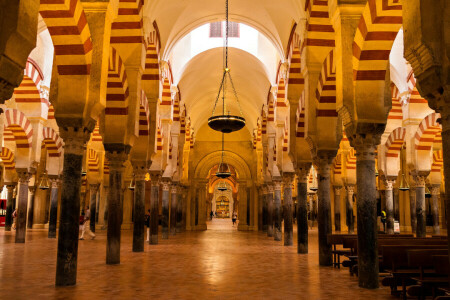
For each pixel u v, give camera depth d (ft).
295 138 36.96
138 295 17.10
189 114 73.67
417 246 18.85
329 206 28.19
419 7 12.91
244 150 87.76
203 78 65.10
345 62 21.25
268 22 41.73
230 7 41.70
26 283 19.42
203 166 87.71
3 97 13.16
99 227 70.64
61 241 19.02
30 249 34.42
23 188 41.68
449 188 11.98
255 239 53.36
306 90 30.37
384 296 17.67
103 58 20.61
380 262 21.59
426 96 13.15
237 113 85.25
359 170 20.52
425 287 16.57
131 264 26.61
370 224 19.89
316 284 20.22
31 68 43.34
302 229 34.68
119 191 27.40
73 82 19.95
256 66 57.41
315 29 29.73
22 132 42.29
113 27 29.71
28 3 13.53
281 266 26.50
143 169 35.86
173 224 62.85
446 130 12.32
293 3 33.63
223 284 19.89
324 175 28.68
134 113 29.19
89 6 20.79
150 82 38.09
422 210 44.45
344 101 20.95
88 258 29.45
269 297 17.08
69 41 19.69
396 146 51.90
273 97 53.83
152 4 32.94
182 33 42.68
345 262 25.64
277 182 53.72
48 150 49.11
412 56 13.34
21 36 13.17
